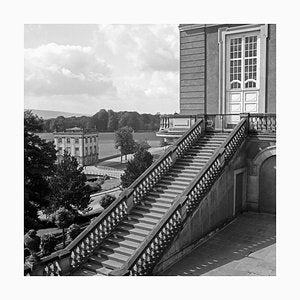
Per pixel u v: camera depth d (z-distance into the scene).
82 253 11.50
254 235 13.20
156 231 10.66
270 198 15.49
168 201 13.16
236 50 18.00
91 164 92.38
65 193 26.48
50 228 27.11
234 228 13.91
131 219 12.88
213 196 13.20
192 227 12.04
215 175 13.40
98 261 11.26
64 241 22.64
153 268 10.34
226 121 18.36
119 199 12.86
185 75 19.42
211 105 18.72
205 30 18.62
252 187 15.73
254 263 10.95
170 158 15.07
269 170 15.39
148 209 13.06
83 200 27.53
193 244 12.09
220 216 13.77
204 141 16.19
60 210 22.95
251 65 17.66
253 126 15.37
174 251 11.17
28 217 22.02
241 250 11.97
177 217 11.52
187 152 15.79
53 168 25.25
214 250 12.04
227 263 11.00
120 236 12.12
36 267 10.20
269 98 17.20
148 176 14.11
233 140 14.55
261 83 17.31
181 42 19.44
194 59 19.06
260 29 17.12
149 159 37.91
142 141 102.25
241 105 18.00
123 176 36.41
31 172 23.31
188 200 11.93
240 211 15.55
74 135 87.31
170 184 14.14
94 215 31.20
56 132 89.44
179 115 18.28
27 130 23.64
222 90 18.38
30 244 18.48
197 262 11.17
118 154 117.75
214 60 18.50
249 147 15.59
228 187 14.24
